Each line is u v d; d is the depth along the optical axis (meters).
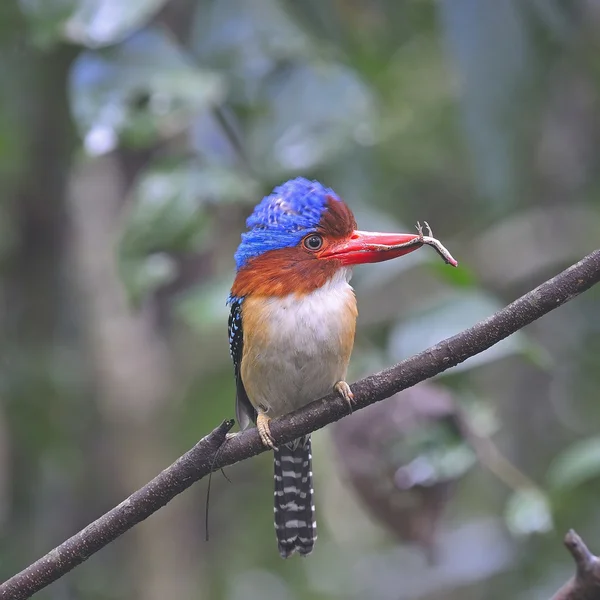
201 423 11.86
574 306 12.91
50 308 12.38
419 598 14.18
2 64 10.55
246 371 7.77
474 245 13.13
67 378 12.07
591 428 13.06
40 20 8.41
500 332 5.36
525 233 13.04
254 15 9.51
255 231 7.60
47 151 11.34
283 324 7.46
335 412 5.83
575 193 13.10
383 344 10.44
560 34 9.90
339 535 14.79
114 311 11.99
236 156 9.51
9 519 12.23
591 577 5.22
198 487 12.71
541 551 12.40
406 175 13.02
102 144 8.70
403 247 7.25
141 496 5.60
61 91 10.77
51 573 5.68
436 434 8.91
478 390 11.65
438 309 8.85
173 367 12.16
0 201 11.98
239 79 9.38
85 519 12.07
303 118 9.30
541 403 13.24
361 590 14.53
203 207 8.95
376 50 11.27
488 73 9.48
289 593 14.45
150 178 8.78
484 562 13.66
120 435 11.84
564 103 12.96
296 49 9.45
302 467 8.16
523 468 13.14
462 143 12.27
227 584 13.41
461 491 14.14
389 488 8.87
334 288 7.54
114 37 8.62
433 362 5.53
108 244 12.05
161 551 11.98
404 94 13.06
